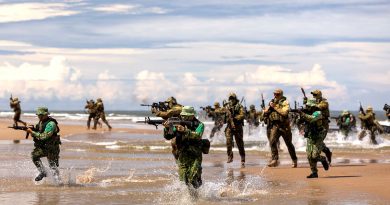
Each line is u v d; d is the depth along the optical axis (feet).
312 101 61.46
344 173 65.67
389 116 136.56
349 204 43.16
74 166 73.15
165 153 96.58
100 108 180.96
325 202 44.27
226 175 64.95
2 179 58.08
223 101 79.82
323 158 61.36
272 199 46.11
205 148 45.09
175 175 63.72
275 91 74.02
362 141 135.85
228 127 79.00
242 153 76.89
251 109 157.48
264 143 130.00
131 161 81.25
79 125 218.38
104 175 63.52
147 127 223.30
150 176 62.90
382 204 43.09
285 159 88.74
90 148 104.94
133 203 44.09
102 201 44.88
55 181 55.62
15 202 44.21
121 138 139.95
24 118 330.34
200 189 47.14
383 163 80.02
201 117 309.22
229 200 45.70
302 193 49.44
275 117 73.77
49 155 55.11
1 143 114.73
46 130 54.75
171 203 44.21
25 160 79.10
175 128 44.37
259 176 63.62
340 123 145.48
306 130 61.46
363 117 132.46
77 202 44.32
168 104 60.23
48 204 43.34
